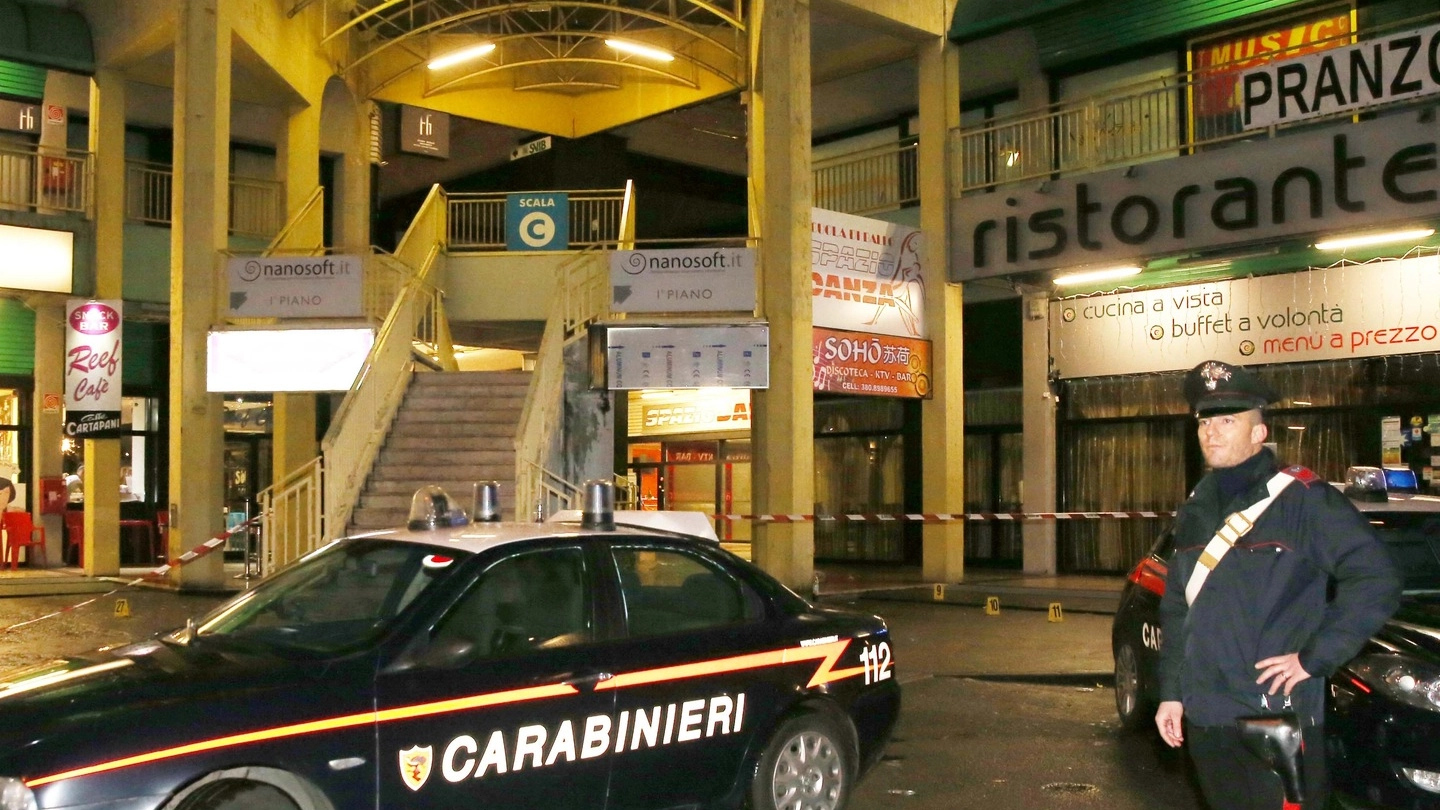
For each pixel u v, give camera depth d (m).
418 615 4.70
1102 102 16.45
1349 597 3.53
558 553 5.20
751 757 5.37
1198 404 3.85
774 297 15.13
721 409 22.02
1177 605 3.88
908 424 19.39
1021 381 18.70
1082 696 9.22
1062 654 10.77
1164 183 14.56
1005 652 10.91
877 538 20.09
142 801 3.94
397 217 28.14
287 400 19.05
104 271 18.20
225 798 4.11
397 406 15.34
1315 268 15.05
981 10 16.77
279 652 4.69
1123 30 16.34
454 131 23.86
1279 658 3.56
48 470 19.67
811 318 15.19
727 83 21.03
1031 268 15.80
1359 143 13.09
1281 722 3.57
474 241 20.61
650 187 26.39
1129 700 7.91
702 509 22.28
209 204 16.00
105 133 18.47
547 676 4.82
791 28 15.34
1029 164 17.47
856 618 6.01
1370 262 14.59
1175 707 3.82
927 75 17.02
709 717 5.25
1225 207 14.05
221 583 15.80
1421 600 6.36
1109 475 17.31
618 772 4.97
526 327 20.36
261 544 14.44
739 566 5.70
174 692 4.22
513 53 22.48
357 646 4.62
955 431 16.80
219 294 16.02
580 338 15.37
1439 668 5.41
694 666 5.23
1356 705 5.57
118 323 18.02
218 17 16.14
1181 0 15.80
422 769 4.47
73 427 17.69
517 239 19.77
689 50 21.14
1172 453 16.62
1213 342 15.95
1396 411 14.57
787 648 5.56
